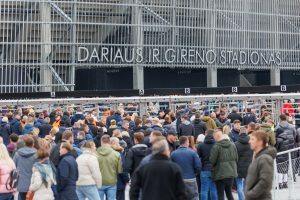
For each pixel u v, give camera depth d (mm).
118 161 22406
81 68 78688
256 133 15781
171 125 30859
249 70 88125
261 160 15383
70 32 74812
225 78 87312
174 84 85812
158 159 14258
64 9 74500
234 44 83125
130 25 77375
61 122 32625
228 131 24250
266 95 50844
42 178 19500
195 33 80625
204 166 23547
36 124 31203
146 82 84438
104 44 76500
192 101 52031
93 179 21141
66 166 19734
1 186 20141
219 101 52156
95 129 30188
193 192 21469
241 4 83375
